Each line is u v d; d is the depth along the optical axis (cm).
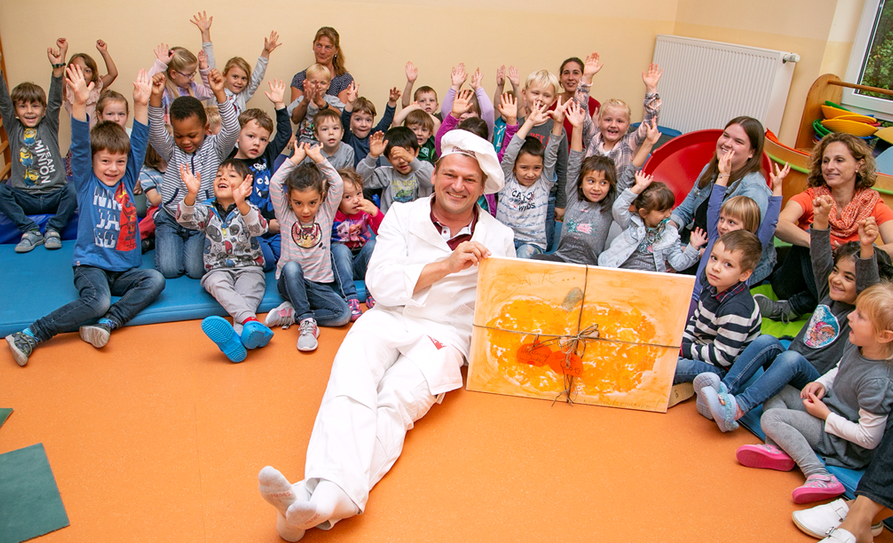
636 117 631
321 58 473
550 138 329
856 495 191
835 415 211
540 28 559
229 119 352
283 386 251
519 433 232
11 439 214
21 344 255
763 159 337
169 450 212
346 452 186
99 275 281
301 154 289
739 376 241
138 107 286
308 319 288
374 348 225
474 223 260
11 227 350
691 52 564
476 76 424
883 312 192
